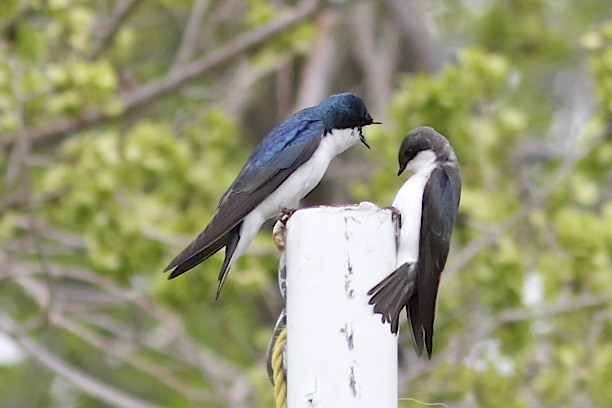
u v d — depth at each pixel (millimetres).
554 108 20031
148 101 15609
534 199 13141
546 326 14180
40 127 13984
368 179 17266
